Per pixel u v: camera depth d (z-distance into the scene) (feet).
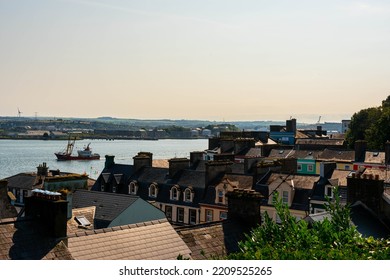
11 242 63.82
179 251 79.97
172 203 207.92
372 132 367.25
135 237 79.36
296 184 185.98
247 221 93.50
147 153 241.96
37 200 69.26
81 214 117.91
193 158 252.01
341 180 184.44
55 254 64.90
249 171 216.74
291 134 443.32
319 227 63.87
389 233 100.17
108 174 234.79
